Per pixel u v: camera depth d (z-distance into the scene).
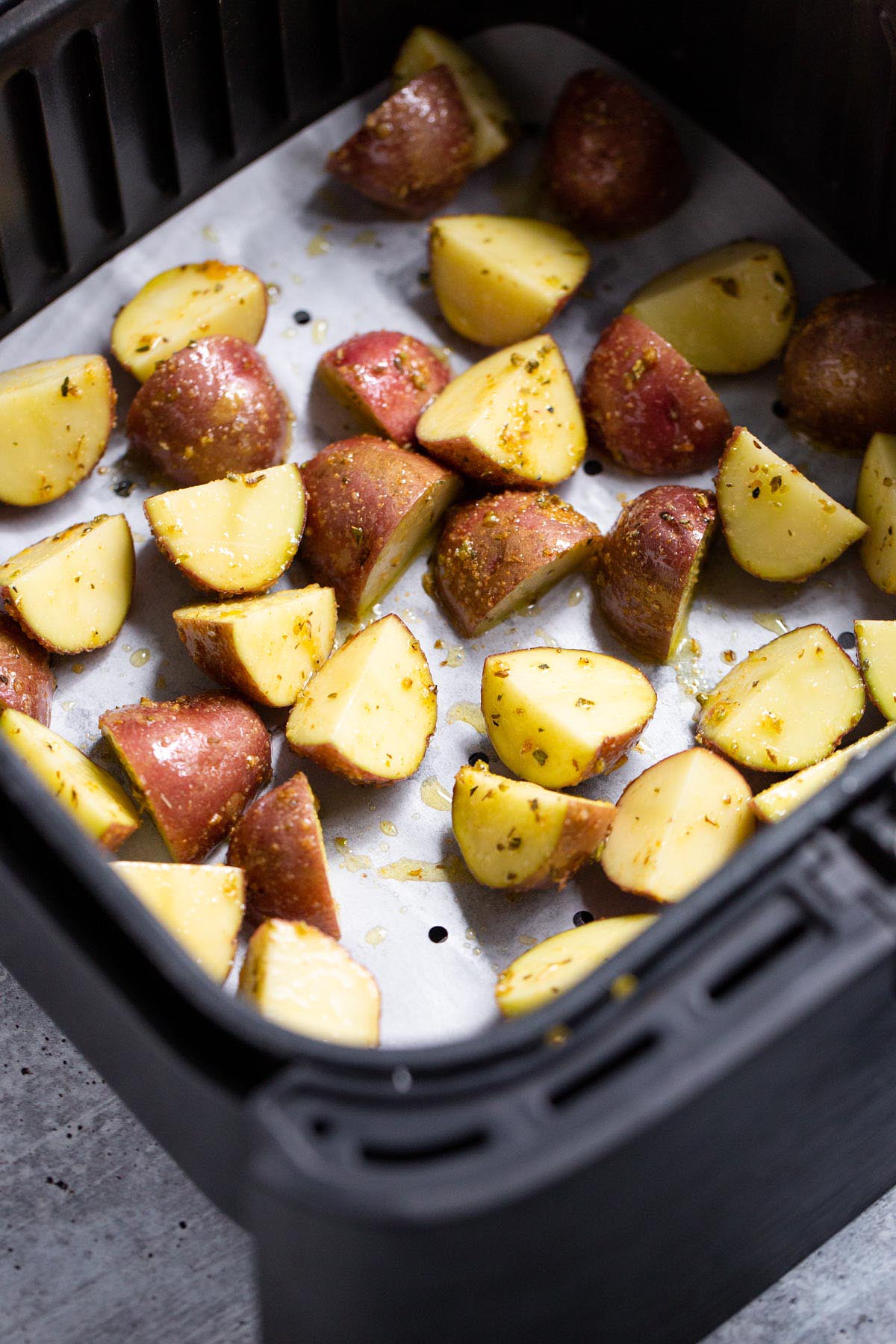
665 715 0.61
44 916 0.49
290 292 0.67
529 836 0.56
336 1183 0.45
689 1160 0.48
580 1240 0.48
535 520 0.61
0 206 0.62
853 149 0.64
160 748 0.57
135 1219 0.57
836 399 0.63
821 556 0.62
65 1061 0.59
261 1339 0.54
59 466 0.63
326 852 0.59
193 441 0.62
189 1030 0.48
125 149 0.64
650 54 0.68
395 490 0.61
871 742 0.58
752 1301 0.57
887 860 0.48
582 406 0.64
